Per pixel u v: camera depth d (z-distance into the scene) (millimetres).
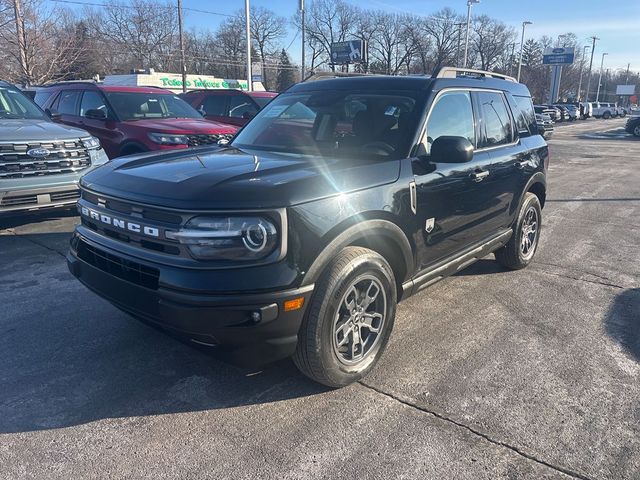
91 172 3660
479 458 2734
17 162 5949
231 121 11773
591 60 94625
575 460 2734
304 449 2779
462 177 4051
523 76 94500
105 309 4418
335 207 3014
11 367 3506
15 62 25312
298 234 2832
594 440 2891
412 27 79750
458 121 4219
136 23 65000
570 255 6348
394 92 4031
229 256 2730
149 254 2926
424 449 2795
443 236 3980
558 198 10258
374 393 3303
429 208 3721
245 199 2752
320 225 2924
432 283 4035
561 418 3080
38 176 6113
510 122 5105
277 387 3348
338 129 3982
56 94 9906
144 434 2881
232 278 2711
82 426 2934
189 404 3154
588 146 23391
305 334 3016
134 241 3057
